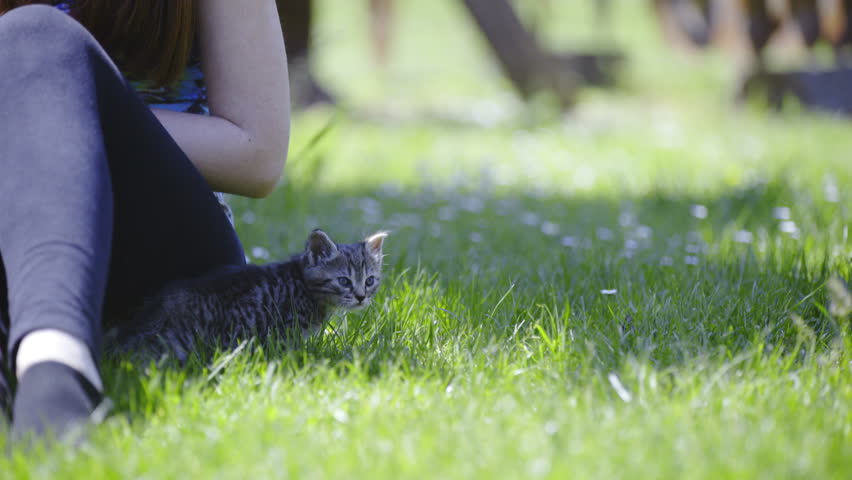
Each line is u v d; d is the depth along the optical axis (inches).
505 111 793.6
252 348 162.2
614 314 186.4
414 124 743.1
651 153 571.2
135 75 161.2
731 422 128.4
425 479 108.7
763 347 170.1
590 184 471.2
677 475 110.6
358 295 194.9
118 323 153.0
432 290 213.6
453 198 423.2
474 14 796.0
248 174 160.9
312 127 655.1
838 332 173.0
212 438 122.6
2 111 130.6
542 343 169.6
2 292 131.4
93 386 117.8
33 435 111.6
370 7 1016.2
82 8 152.3
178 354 152.3
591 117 775.7
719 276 230.2
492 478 109.4
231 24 159.6
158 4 154.6
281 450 116.8
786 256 244.1
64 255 120.8
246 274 169.8
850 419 131.6
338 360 163.6
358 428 125.0
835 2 756.6
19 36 134.6
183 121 156.7
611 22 1059.9
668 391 144.4
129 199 143.3
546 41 930.7
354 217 365.1
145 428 126.3
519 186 463.2
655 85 863.1
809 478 110.1
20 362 116.6
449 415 132.7
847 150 542.3
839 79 746.2
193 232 150.0
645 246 291.0
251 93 159.8
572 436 121.6
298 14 645.3
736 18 839.1
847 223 299.7
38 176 125.4
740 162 497.0
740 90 775.1
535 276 241.4
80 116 131.0
